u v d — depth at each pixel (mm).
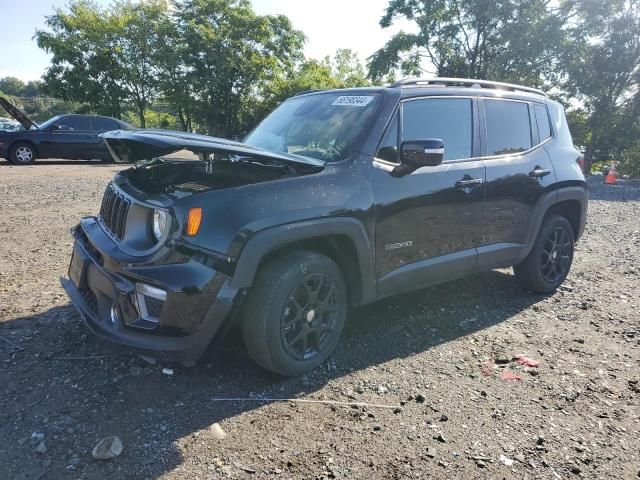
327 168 3326
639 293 5199
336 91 4242
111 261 2996
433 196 3809
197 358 2904
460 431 2811
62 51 30219
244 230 2869
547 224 4906
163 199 2885
